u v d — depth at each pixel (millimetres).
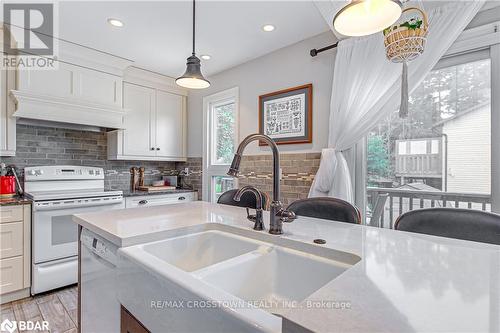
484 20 1689
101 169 3146
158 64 3135
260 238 1123
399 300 529
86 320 1278
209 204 1919
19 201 2203
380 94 1975
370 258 793
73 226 2492
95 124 2832
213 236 1275
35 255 2248
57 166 2818
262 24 2256
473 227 1067
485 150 1688
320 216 1492
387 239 1015
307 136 2479
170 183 3795
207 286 650
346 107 2141
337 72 2211
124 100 3178
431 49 1765
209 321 587
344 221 1406
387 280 627
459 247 899
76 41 2564
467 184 1751
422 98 1937
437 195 1867
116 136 3133
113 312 1044
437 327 435
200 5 1992
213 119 3547
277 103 2725
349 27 1059
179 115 3750
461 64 1783
